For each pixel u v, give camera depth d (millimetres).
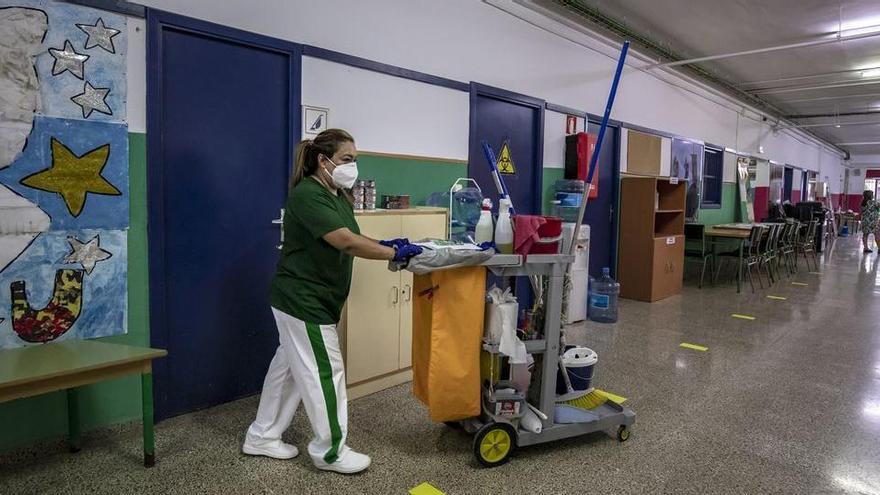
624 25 5598
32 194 2227
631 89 6250
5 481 2084
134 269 2533
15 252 2201
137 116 2494
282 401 2297
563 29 5113
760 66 7492
